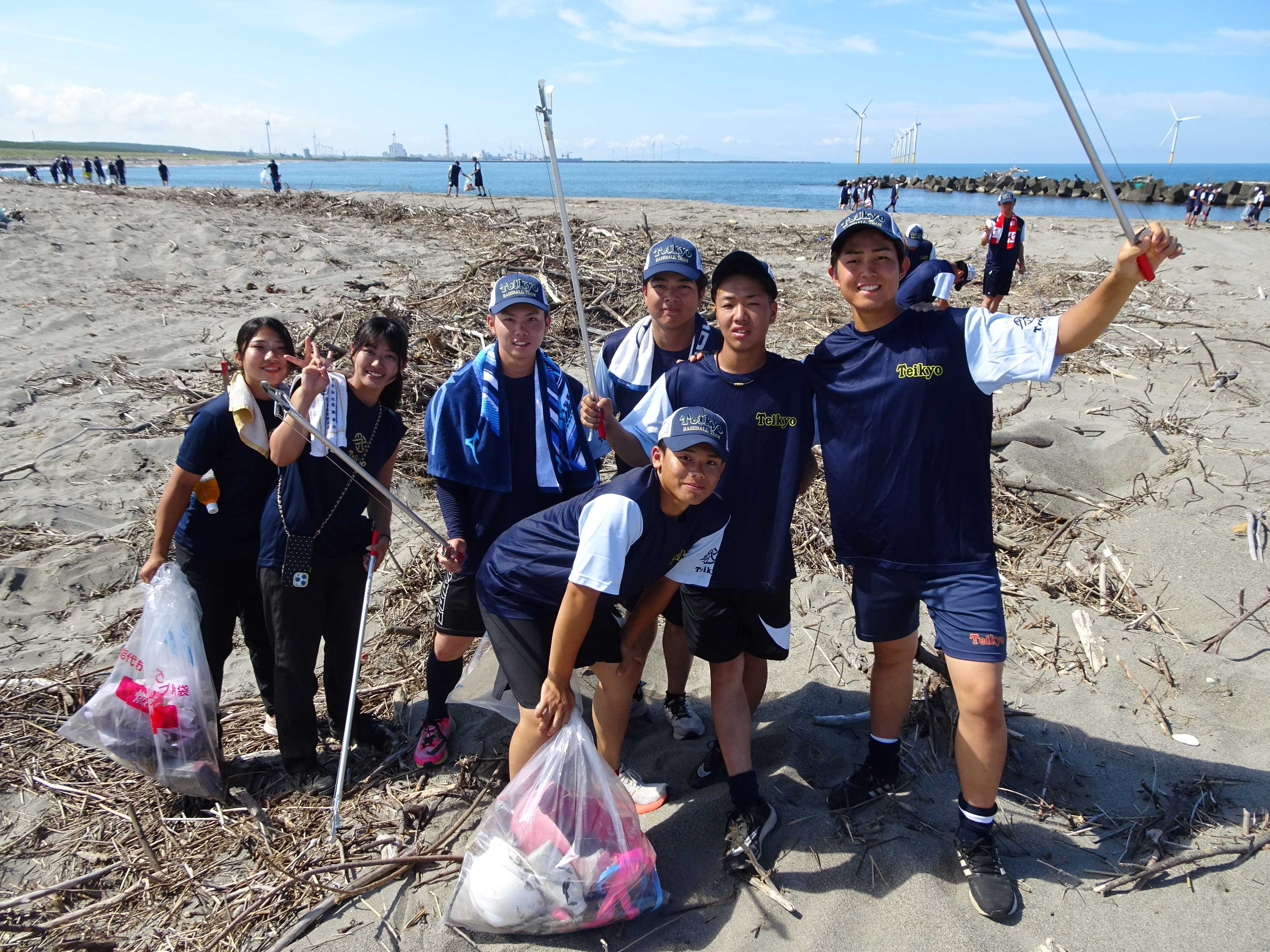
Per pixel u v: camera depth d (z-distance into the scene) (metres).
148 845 2.68
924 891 2.39
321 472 2.75
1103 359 7.92
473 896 2.29
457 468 2.87
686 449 2.14
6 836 2.75
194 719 2.75
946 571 2.38
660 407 2.69
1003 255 9.78
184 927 2.40
